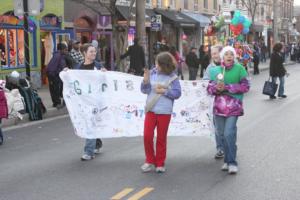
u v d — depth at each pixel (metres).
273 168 7.88
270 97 17.84
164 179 7.37
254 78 28.86
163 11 32.84
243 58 22.48
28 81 13.88
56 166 8.27
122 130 8.70
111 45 25.38
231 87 7.51
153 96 7.71
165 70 7.71
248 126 11.82
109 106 8.66
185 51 34.91
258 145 9.62
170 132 8.80
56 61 15.04
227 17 29.14
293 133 10.86
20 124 12.98
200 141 10.08
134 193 6.68
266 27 58.88
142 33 21.67
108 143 10.06
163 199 6.41
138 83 8.69
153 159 7.84
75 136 11.12
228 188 6.87
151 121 7.75
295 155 8.74
